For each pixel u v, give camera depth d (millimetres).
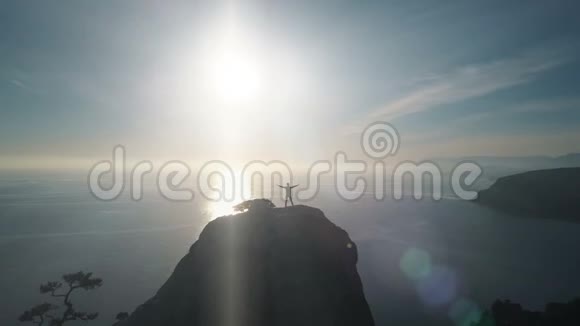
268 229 24234
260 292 18203
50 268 87250
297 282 18453
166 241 114250
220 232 24578
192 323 17906
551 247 91625
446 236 106500
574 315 31781
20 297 68125
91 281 35625
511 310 37469
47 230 133875
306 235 23969
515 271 70188
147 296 67562
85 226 139875
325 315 16625
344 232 28688
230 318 17297
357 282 23719
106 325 54312
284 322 16156
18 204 196625
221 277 20031
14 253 101500
